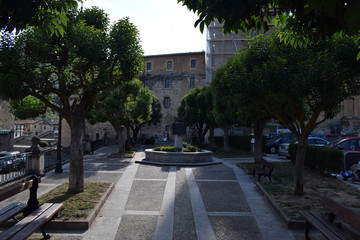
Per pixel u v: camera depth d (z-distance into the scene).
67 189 7.67
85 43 6.73
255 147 13.80
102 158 17.50
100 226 5.29
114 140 39.62
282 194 7.25
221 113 19.30
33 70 7.04
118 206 6.62
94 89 7.76
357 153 9.85
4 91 6.21
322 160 10.18
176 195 7.75
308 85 5.99
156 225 5.39
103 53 7.05
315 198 6.82
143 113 23.08
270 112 7.27
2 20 4.10
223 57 39.56
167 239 4.73
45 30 4.79
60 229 5.07
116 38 7.31
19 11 4.06
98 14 8.02
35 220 4.16
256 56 7.61
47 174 11.53
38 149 11.02
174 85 45.56
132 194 7.83
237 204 6.86
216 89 18.08
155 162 14.56
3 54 6.16
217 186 8.96
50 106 7.38
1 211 4.46
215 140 30.42
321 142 17.09
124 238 4.75
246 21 4.07
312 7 2.55
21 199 7.31
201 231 5.09
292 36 4.84
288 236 4.84
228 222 5.56
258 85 6.52
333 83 5.94
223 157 18.28
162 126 45.09
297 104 6.96
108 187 8.03
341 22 3.31
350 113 37.12
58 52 7.20
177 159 14.61
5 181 9.00
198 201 7.14
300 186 7.16
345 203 6.37
